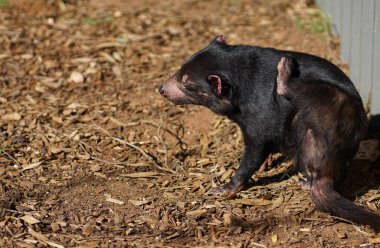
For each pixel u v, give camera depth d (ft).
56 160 36.55
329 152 31.07
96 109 41.93
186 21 55.06
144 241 30.14
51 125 39.93
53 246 29.55
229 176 35.29
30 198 33.04
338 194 31.12
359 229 30.78
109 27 53.26
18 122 40.09
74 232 30.66
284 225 31.27
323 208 31.40
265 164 36.01
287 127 32.40
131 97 43.47
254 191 34.19
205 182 34.91
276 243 30.01
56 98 43.14
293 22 54.70
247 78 32.35
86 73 45.98
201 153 37.76
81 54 48.44
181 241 30.22
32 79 45.09
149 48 49.93
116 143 38.40
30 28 52.01
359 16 42.16
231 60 32.65
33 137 38.60
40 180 34.71
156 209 32.37
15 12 54.75
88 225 31.04
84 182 34.73
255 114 32.37
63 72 46.01
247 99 32.40
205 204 32.91
